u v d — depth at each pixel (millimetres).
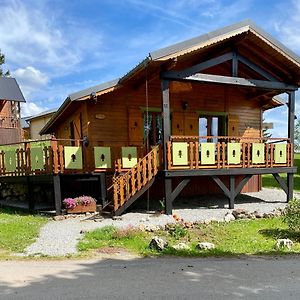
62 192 12266
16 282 4750
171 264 5637
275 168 11875
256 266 5551
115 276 5004
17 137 27594
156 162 10430
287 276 5055
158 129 13398
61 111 13242
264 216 9906
